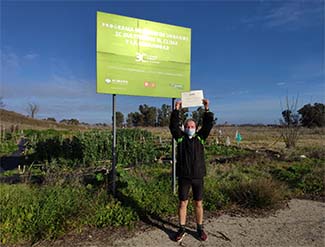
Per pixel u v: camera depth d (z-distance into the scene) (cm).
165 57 676
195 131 505
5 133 2748
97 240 461
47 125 5994
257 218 572
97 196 594
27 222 482
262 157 1240
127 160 1222
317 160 1184
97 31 614
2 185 682
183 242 460
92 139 1310
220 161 1214
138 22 649
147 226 518
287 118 1620
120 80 635
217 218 568
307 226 534
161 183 707
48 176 745
